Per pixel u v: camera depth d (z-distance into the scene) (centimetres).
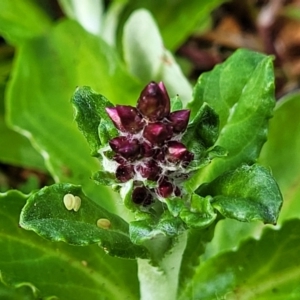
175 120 5
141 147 5
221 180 6
